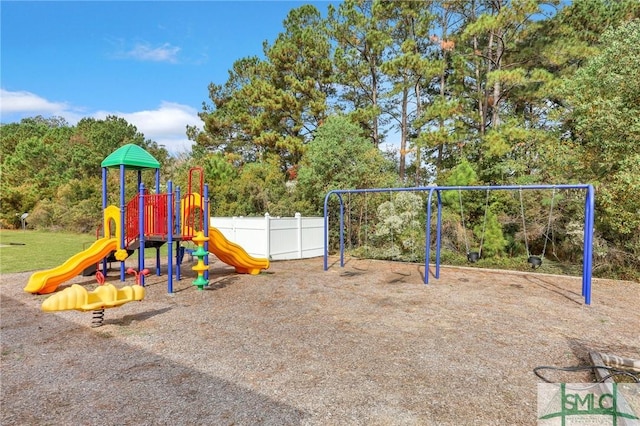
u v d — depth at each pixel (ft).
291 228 34.32
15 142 112.78
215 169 53.06
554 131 35.78
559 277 24.84
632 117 23.84
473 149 45.55
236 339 12.57
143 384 9.18
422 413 7.80
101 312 14.03
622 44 25.18
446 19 56.13
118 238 22.33
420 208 34.17
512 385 9.17
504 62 47.73
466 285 22.16
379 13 51.34
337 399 8.39
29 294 19.39
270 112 66.85
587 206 17.97
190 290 20.45
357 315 15.61
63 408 8.02
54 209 66.54
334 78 60.75
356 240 38.93
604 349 11.78
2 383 9.27
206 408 7.99
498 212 33.99
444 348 11.74
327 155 40.60
